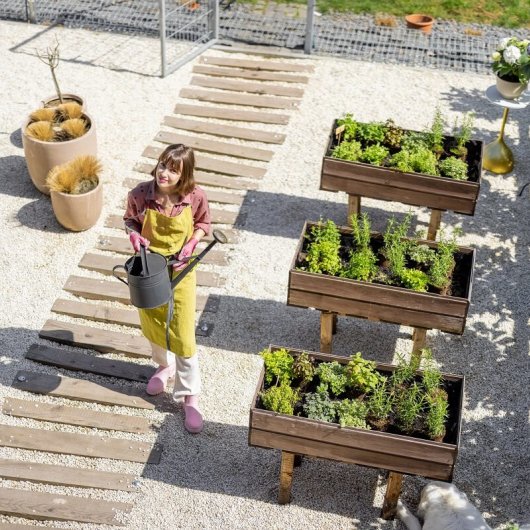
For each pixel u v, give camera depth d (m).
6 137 8.30
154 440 5.73
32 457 5.60
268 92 9.00
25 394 5.97
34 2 10.15
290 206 7.64
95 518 5.28
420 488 5.48
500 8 10.70
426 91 9.14
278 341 6.43
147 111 8.66
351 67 9.48
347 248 6.08
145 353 6.27
